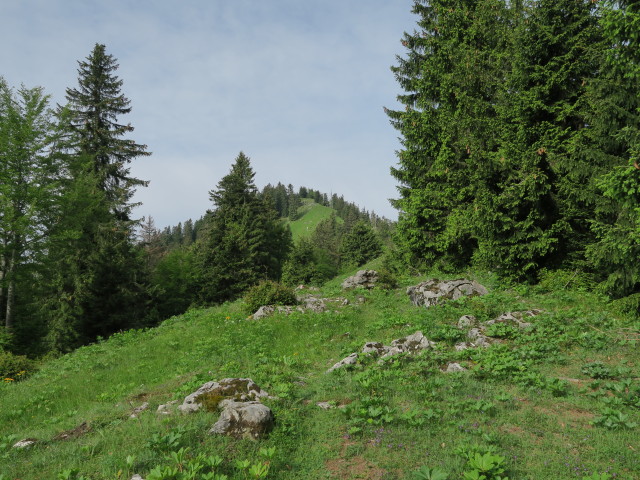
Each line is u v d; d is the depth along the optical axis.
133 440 6.18
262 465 5.14
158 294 36.97
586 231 15.91
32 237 23.92
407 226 22.33
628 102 12.11
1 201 22.73
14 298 26.05
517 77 16.23
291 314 16.81
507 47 18.58
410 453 5.46
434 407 6.99
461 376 8.50
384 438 5.91
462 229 19.16
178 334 17.33
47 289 25.56
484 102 18.73
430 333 11.88
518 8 18.64
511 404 6.93
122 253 30.23
